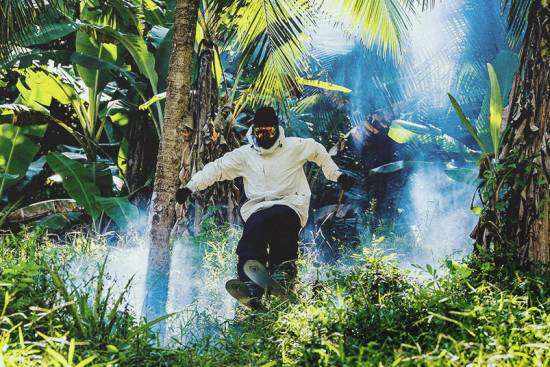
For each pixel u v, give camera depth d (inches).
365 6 381.7
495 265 257.1
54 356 151.6
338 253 458.6
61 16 494.9
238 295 263.7
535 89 273.6
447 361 152.6
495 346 162.6
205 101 430.6
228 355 194.4
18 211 508.4
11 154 515.8
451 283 222.2
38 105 550.3
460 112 286.2
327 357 164.9
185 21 283.6
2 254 310.8
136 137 573.3
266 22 373.7
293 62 391.5
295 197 291.3
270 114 289.6
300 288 250.8
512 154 274.2
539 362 152.7
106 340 186.5
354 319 192.5
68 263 281.3
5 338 168.2
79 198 490.9
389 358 161.3
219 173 295.4
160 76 527.5
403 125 533.6
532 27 277.1
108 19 532.7
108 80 561.3
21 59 507.2
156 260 276.8
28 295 197.0
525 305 213.3
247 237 282.7
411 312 193.0
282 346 187.5
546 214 265.9
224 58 585.6
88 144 568.4
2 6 364.5
